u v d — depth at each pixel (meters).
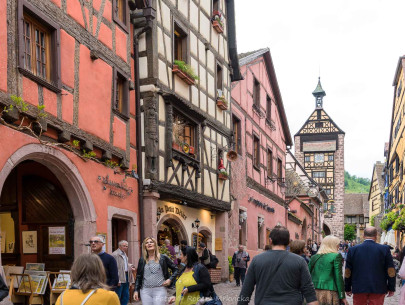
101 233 11.16
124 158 12.43
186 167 15.23
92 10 11.10
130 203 12.81
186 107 15.21
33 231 11.06
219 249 18.66
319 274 6.78
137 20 13.67
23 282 9.70
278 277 4.69
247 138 22.70
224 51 19.59
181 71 15.05
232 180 20.20
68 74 10.02
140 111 13.62
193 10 16.73
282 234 4.85
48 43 9.59
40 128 8.90
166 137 14.24
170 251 14.05
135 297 7.23
